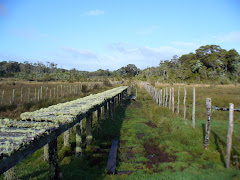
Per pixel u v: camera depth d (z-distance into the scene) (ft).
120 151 19.60
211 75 161.07
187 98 54.49
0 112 32.09
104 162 16.58
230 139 15.71
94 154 17.93
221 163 16.57
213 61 173.68
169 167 16.40
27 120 13.33
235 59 171.01
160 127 28.19
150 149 20.61
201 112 35.94
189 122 28.17
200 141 21.12
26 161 16.61
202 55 203.82
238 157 17.03
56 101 45.39
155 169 16.14
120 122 30.96
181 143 21.48
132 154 19.15
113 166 15.61
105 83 113.39
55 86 87.25
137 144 21.61
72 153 18.31
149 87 82.12
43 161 16.39
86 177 13.46
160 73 198.49
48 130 10.47
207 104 19.53
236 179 13.69
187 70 174.50
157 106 43.88
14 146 7.69
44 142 10.05
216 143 20.39
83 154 17.51
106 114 30.35
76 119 14.64
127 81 127.95
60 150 18.38
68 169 14.67
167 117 32.86
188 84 130.31
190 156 18.35
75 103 20.84
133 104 52.49
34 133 9.52
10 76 141.08
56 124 11.43
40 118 12.87
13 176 12.53
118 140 22.70
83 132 24.54
